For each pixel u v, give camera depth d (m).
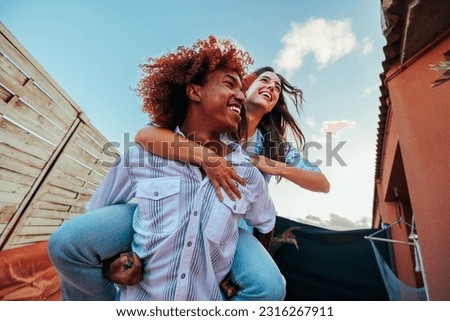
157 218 1.02
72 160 2.48
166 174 1.08
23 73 1.84
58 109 2.17
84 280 1.00
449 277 1.59
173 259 0.99
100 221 1.01
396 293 2.24
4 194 2.07
